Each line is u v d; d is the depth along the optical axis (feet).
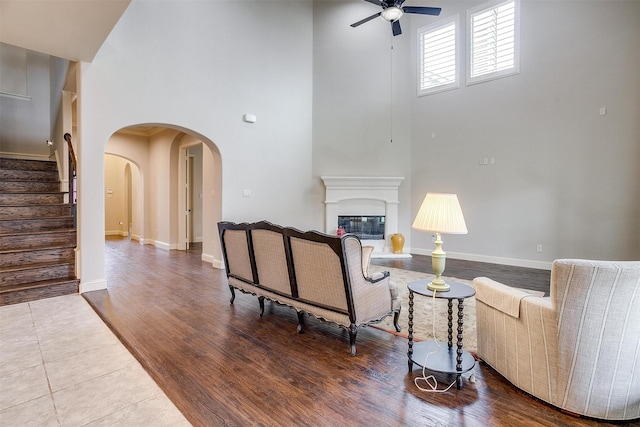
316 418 5.86
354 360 7.98
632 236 15.81
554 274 5.68
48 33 10.86
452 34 21.16
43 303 11.97
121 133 25.96
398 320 10.52
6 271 12.38
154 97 15.38
